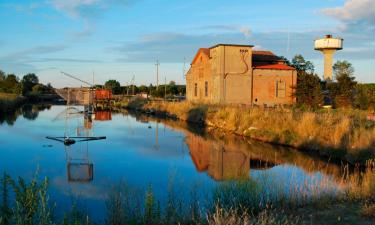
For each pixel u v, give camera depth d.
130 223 8.30
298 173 14.98
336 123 21.80
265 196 10.16
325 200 9.63
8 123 37.09
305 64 62.56
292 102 43.66
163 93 79.06
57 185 13.29
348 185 11.27
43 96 97.50
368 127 19.64
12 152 20.66
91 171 15.97
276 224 8.05
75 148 22.22
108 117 45.66
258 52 51.78
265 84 45.62
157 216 8.50
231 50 44.31
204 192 11.66
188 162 18.20
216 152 20.98
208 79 48.19
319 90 39.69
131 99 70.50
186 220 8.58
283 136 23.23
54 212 9.62
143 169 16.42
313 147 20.50
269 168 16.41
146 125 35.75
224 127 31.03
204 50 50.41
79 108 64.62
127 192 10.79
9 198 8.18
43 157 19.22
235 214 8.70
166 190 12.19
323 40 58.62
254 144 23.61
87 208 10.41
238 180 11.68
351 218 8.27
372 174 11.97
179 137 27.30
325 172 15.17
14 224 6.46
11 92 89.69
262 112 28.95
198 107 39.91
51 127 33.72
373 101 34.94
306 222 8.17
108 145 23.48
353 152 16.97
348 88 38.62
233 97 44.53
